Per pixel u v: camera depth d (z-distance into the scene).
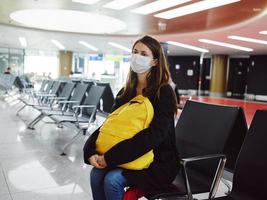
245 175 1.69
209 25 9.48
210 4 6.84
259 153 1.65
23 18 10.53
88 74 24.41
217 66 19.31
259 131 1.69
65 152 3.92
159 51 1.85
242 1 6.40
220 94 19.34
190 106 2.29
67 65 24.09
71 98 5.30
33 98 7.09
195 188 1.83
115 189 1.63
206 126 2.07
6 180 2.88
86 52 23.92
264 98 17.69
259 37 10.58
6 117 6.54
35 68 24.22
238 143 2.08
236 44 13.08
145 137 1.65
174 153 1.84
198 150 2.07
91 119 4.25
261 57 17.92
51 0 7.34
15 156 3.66
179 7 7.33
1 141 4.36
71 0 7.22
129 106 1.76
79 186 2.82
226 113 1.98
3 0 7.63
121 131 1.69
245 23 8.51
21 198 2.51
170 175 1.75
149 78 1.85
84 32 12.62
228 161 2.19
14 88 13.46
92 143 1.85
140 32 11.70
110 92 4.79
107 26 11.41
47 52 24.42
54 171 3.20
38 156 3.71
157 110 1.74
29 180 2.91
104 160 1.65
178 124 2.30
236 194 1.73
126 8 7.75
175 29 10.48
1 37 15.52
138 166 1.67
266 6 6.71
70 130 5.34
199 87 21.64
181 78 22.20
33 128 5.37
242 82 20.06
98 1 7.20
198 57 21.58
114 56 23.94
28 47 21.50
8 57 23.20
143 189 1.67
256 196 1.62
